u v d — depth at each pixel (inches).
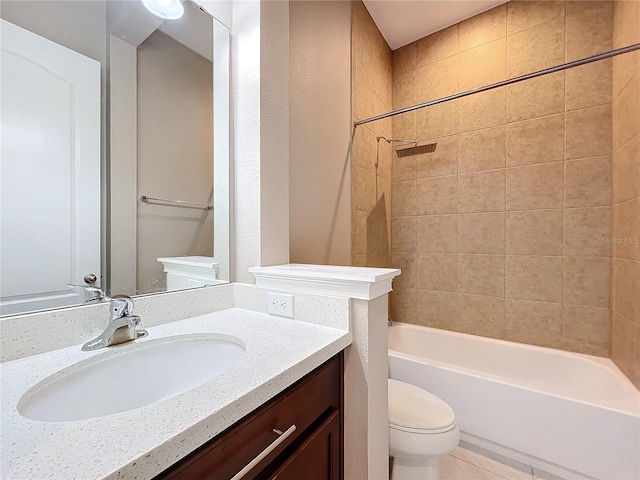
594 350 71.0
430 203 92.4
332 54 67.6
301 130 57.8
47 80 29.5
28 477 13.2
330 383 31.9
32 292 27.8
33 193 28.3
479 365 82.1
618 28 64.8
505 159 80.9
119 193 35.1
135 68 36.9
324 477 30.5
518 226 79.5
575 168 72.5
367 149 83.6
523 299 79.2
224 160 44.8
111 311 29.6
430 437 43.6
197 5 42.1
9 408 18.9
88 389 25.8
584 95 71.2
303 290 37.9
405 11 83.4
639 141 55.2
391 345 91.7
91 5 33.3
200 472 18.4
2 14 26.6
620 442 47.8
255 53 43.1
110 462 14.3
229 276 45.1
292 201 55.8
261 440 23.0
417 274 94.9
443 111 90.0
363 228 82.0
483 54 83.8
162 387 30.5
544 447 53.9
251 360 26.3
